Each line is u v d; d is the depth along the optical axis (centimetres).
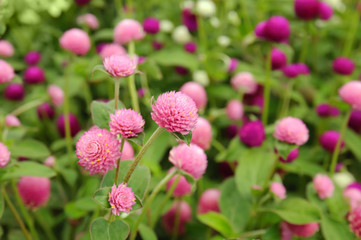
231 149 56
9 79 50
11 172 45
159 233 61
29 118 77
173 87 81
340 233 49
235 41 91
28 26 95
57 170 56
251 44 64
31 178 52
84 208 51
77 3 86
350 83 56
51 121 79
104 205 37
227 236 48
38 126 77
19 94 75
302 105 76
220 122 76
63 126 66
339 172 67
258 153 56
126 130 36
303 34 93
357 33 95
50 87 70
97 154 36
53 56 88
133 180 40
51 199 58
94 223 39
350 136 72
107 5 111
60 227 62
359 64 87
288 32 61
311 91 86
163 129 38
